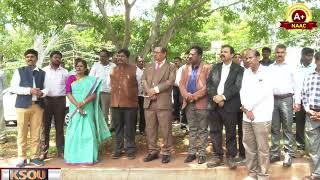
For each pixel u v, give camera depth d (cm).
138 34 881
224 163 652
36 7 704
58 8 741
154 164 662
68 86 684
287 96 639
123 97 684
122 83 684
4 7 787
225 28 1716
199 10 823
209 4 863
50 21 748
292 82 642
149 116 673
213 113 630
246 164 612
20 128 648
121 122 699
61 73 703
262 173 585
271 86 577
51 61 693
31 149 661
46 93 657
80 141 669
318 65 587
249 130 588
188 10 789
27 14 702
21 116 643
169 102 665
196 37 1069
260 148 579
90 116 682
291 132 641
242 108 588
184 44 1024
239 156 669
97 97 689
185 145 780
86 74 709
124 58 685
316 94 592
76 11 796
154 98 659
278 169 635
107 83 815
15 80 645
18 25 749
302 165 637
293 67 645
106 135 699
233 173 626
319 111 591
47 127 697
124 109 691
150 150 689
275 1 777
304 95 611
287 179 634
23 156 655
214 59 1343
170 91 669
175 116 1025
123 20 872
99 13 834
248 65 612
